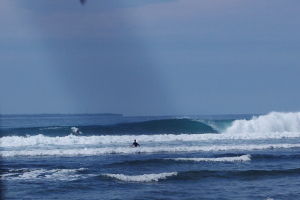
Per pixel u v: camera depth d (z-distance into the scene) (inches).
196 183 1498.5
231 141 2952.8
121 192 1354.6
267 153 2245.3
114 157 2094.0
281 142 2910.9
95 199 1264.8
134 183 1491.1
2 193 1318.9
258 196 1314.0
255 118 4325.8
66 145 2652.6
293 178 1592.0
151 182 1510.8
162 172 1704.0
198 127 4247.0
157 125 4217.5
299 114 4153.5
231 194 1338.6
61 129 3956.7
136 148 2304.4
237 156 2148.1
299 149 2432.3
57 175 1614.2
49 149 2442.2
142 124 4291.3
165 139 3014.3
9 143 2655.0
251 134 3390.7
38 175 1609.3
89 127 4062.5
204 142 2866.6
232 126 4188.0
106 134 3870.6
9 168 1759.4
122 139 2955.2
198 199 1270.9
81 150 2256.4
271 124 4089.6
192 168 1779.0
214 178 1576.0
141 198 1277.1
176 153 2249.0
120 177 1557.6
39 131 3892.7
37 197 1282.0
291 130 4084.6
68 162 1926.7
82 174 1643.7
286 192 1370.6
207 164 1872.5
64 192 1348.4
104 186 1437.0
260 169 1759.4
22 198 1267.2
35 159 2026.3
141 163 1882.4
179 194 1332.4
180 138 3078.2
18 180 1514.5
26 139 2832.2
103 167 1797.5
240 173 1659.7
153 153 2249.0
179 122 4252.0
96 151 2236.7
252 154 2151.8
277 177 1610.5
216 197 1296.8
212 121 4266.7
